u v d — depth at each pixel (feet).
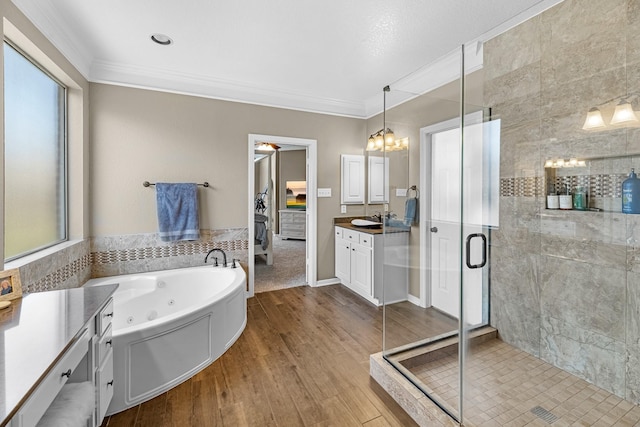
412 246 8.80
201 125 10.86
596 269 6.07
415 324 7.98
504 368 6.69
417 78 10.31
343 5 6.63
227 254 11.44
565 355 6.58
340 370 7.07
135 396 5.85
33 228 7.11
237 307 8.70
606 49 5.77
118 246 9.83
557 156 6.63
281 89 11.95
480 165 7.98
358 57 9.16
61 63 7.52
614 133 5.72
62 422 3.40
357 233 11.94
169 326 6.32
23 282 5.88
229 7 6.70
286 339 8.57
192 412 5.67
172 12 6.88
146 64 9.64
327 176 13.38
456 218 8.03
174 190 10.27
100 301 4.73
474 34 7.83
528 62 7.06
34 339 3.49
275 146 18.57
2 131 5.21
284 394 6.20
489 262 7.98
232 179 11.41
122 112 9.77
